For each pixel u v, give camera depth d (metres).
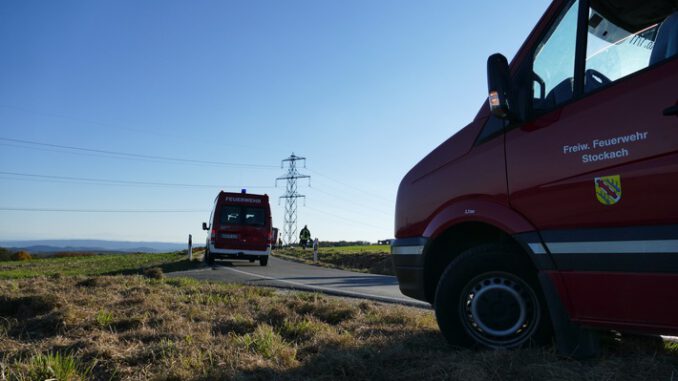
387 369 3.45
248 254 19.16
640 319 3.08
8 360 3.74
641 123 3.12
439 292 3.98
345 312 5.66
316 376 3.32
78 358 3.61
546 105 3.69
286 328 4.76
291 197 79.62
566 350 3.40
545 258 3.48
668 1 3.49
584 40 3.54
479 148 4.00
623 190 3.14
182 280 9.52
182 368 3.40
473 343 3.85
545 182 3.53
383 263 19.05
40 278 9.63
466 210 3.92
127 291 7.62
